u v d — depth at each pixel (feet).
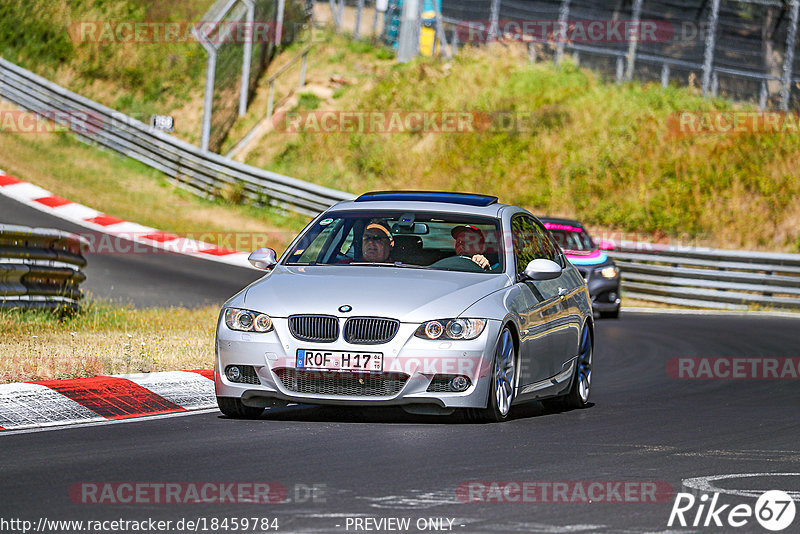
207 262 289.12
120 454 85.92
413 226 116.47
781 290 292.81
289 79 471.62
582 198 380.78
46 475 77.25
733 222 363.76
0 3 512.22
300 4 505.25
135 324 175.94
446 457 86.79
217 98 442.09
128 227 326.03
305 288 105.29
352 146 422.41
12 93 449.48
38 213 325.01
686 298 303.07
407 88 445.78
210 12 428.56
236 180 387.34
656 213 370.32
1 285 161.89
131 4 501.15
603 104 419.95
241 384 103.35
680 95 424.87
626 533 64.03
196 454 86.38
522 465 84.28
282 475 78.38
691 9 439.22
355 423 104.06
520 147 404.77
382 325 101.40
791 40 422.41
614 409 123.03
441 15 481.05
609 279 249.34
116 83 472.03
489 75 444.14
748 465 87.30
